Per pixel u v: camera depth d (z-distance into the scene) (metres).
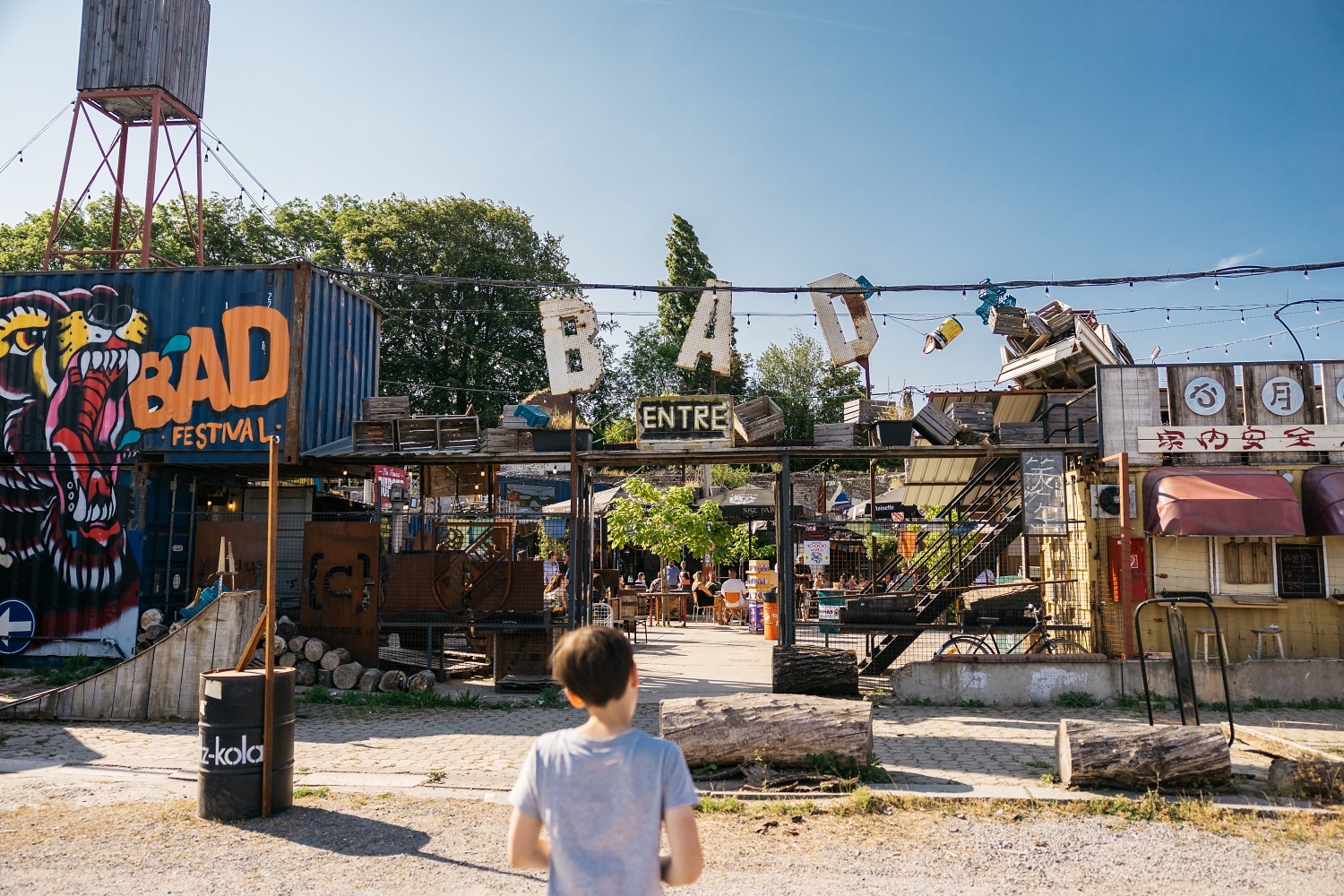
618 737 2.51
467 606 13.75
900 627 13.93
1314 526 13.23
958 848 5.67
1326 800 6.75
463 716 11.18
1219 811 6.35
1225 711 11.28
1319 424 13.58
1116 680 11.80
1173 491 13.06
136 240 37.38
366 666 13.45
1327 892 4.96
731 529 26.45
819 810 6.47
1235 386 13.77
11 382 14.69
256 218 39.97
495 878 5.11
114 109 18.20
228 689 6.25
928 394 16.16
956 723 10.42
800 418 55.19
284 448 14.07
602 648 2.52
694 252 45.78
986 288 12.75
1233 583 13.72
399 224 41.19
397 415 14.06
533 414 13.88
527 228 44.25
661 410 13.68
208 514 14.84
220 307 14.47
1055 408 15.38
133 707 10.48
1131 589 12.75
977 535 15.90
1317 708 11.51
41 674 13.24
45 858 5.39
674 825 2.43
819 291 13.28
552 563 23.14
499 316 42.34
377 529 13.78
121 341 14.59
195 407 14.30
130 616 13.95
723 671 14.77
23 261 36.03
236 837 5.82
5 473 14.45
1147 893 4.93
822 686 11.56
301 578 14.55
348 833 5.90
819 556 23.56
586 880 2.38
